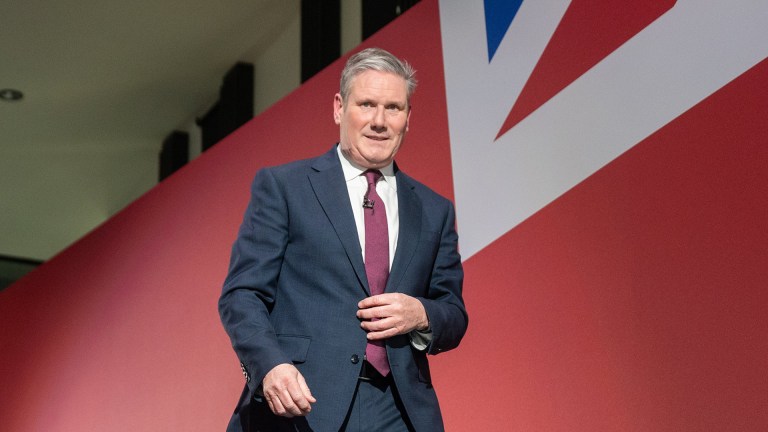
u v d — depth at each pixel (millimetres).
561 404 2885
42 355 5570
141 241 5137
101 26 6262
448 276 2074
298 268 1942
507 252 3195
